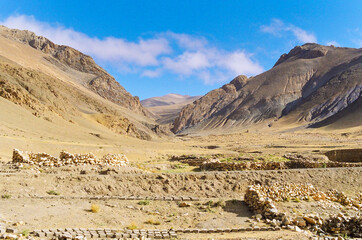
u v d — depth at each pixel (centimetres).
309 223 1814
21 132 5934
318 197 2158
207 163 3372
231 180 2470
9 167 2612
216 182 2433
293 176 2578
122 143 8212
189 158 4778
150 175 2417
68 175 2341
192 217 1845
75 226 1591
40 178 2256
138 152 5953
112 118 12381
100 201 2033
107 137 8406
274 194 2078
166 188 2323
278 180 2506
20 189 2084
